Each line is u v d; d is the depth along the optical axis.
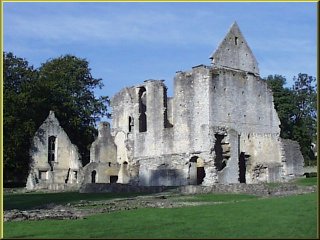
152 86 70.62
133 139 73.06
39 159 77.50
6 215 25.48
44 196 49.66
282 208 24.77
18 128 73.88
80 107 90.81
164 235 18.33
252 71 71.38
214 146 61.84
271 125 70.06
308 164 95.12
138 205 33.16
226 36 69.00
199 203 33.56
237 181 63.34
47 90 83.25
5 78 77.25
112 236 18.59
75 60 94.62
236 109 65.56
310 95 101.38
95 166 75.44
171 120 74.19
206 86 62.75
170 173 65.81
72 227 21.75
